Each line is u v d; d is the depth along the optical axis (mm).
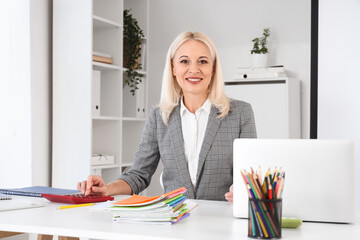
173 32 5324
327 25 3781
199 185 2246
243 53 4996
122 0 4285
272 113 4453
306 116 4691
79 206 1886
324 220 1600
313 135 3838
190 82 2240
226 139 2258
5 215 1681
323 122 3805
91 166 3871
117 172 4277
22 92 3785
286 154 1619
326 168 1591
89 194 2092
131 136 4754
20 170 3801
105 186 2133
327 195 1593
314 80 3830
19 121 3799
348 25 3701
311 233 1439
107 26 4289
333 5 3758
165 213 1528
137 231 1417
